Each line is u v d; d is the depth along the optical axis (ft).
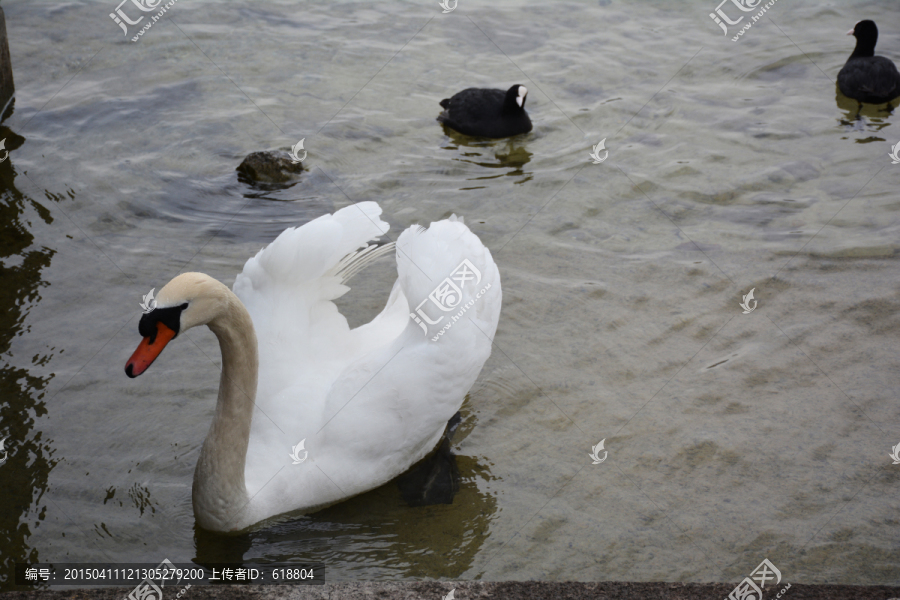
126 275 20.95
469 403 17.99
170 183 24.93
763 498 15.69
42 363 18.15
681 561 14.30
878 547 14.65
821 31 34.88
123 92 29.43
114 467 15.88
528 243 22.90
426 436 15.89
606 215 24.22
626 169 26.35
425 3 36.65
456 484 15.97
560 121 29.07
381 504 15.56
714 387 18.35
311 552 14.42
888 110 29.78
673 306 20.74
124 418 16.98
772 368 18.88
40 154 25.77
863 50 31.01
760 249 22.68
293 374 15.56
